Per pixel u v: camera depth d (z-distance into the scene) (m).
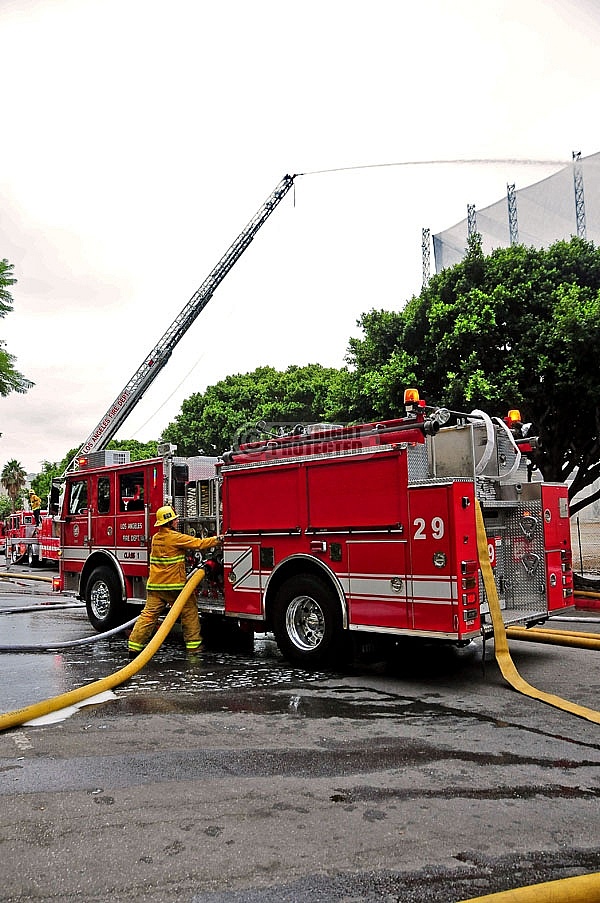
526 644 8.09
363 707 5.55
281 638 7.11
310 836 3.26
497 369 11.83
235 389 32.19
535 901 2.57
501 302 11.74
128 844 3.21
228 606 7.71
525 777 3.98
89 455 10.38
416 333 12.96
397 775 4.04
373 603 6.38
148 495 8.94
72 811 3.58
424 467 6.85
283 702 5.73
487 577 6.14
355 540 6.54
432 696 5.86
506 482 7.32
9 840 3.27
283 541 7.17
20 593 16.00
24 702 5.83
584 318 10.80
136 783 3.97
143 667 7.14
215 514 8.28
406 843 3.18
